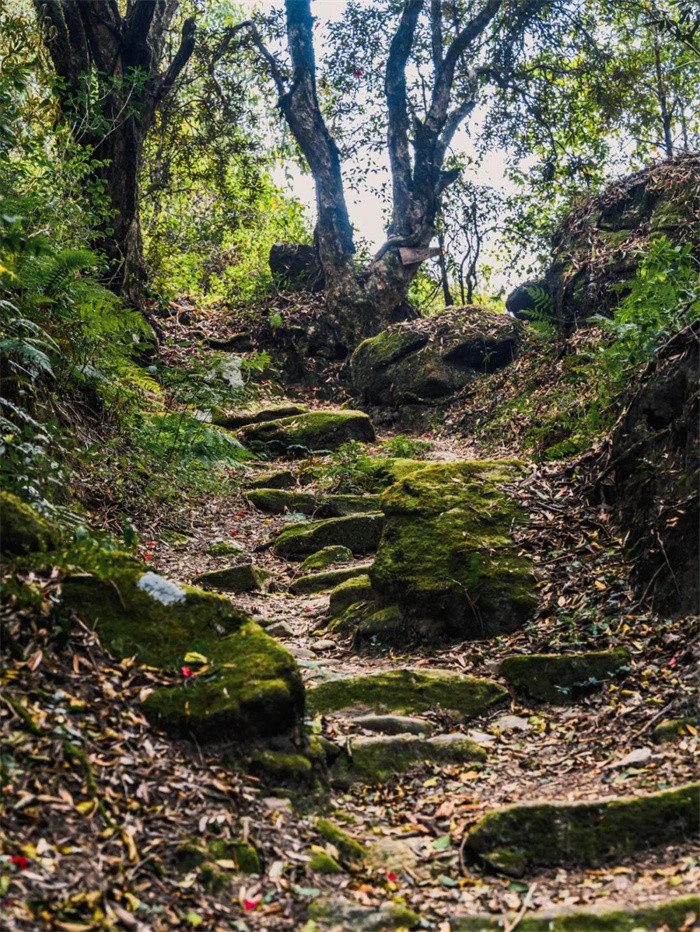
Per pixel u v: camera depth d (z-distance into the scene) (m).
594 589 4.91
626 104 17.17
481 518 5.59
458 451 10.16
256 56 16.52
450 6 17.14
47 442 4.87
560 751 3.68
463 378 12.10
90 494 6.38
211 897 2.51
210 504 7.79
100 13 10.95
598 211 11.36
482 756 3.70
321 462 9.16
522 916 2.49
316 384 14.00
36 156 8.36
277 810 2.97
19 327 5.46
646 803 2.96
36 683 2.96
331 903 2.58
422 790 3.48
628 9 16.62
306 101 14.94
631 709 3.80
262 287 15.55
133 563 3.68
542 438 8.55
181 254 17.09
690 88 16.95
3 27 9.27
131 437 7.46
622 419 5.71
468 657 4.71
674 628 4.31
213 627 3.54
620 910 2.45
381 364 12.59
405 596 5.13
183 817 2.75
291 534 7.18
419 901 2.70
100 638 3.32
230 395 9.55
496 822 2.95
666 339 5.71
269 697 3.23
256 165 17.73
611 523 5.42
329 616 5.68
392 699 4.20
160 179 16.23
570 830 2.93
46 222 7.50
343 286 14.65
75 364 6.70
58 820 2.50
